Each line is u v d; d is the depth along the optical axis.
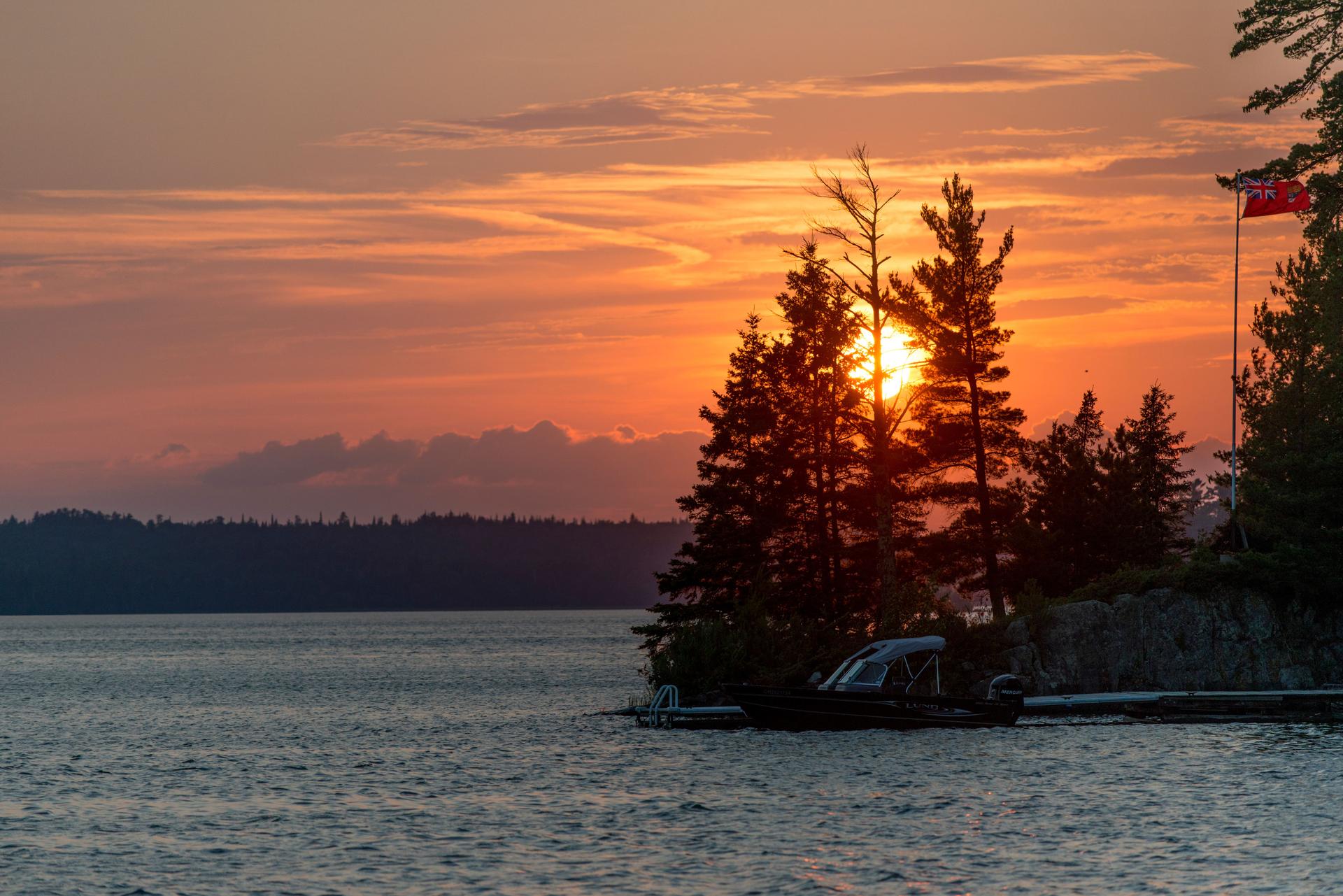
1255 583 124.44
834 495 133.88
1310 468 128.62
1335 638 123.69
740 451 136.50
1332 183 130.25
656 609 132.75
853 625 124.75
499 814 71.19
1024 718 111.00
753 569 131.75
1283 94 130.38
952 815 67.81
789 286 136.50
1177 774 79.75
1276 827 63.16
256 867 59.44
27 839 66.62
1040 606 122.81
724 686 104.25
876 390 127.62
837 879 55.19
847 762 86.69
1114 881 53.81
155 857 61.97
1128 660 121.06
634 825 66.88
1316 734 98.94
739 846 61.59
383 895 54.31
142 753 106.12
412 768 91.88
